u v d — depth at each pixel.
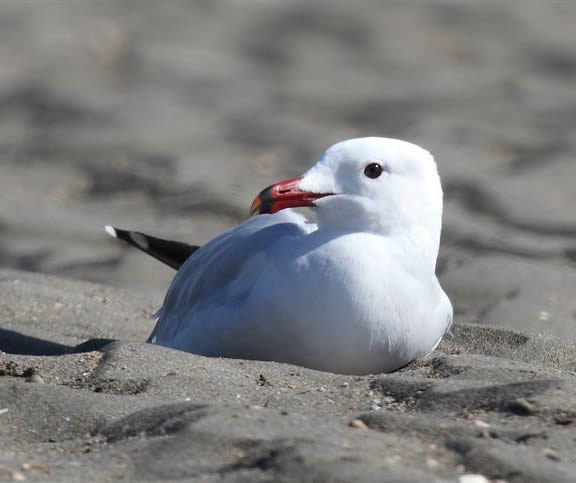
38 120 22.53
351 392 7.07
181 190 17.12
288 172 18.44
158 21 31.11
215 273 8.28
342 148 7.93
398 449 5.87
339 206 7.85
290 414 6.32
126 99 23.97
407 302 7.76
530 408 6.57
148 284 12.81
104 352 7.80
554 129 21.56
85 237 14.97
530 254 13.67
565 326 10.62
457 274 12.45
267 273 7.87
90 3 32.38
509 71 27.28
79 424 6.61
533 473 5.62
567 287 11.88
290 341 7.77
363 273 7.66
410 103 24.19
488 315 11.02
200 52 28.52
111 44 28.70
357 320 7.63
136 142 20.61
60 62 27.12
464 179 17.45
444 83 26.03
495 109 23.42
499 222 15.50
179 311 8.59
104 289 11.34
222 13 32.28
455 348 9.12
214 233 15.00
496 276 12.26
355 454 5.66
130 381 7.31
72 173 18.81
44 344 9.25
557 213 15.71
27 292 10.64
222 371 7.44
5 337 9.30
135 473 5.74
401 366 7.98
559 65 27.86
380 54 28.77
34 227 15.27
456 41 29.97
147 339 9.54
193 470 5.69
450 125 21.84
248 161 19.20
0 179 18.23
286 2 33.47
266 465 5.62
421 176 7.96
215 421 6.13
